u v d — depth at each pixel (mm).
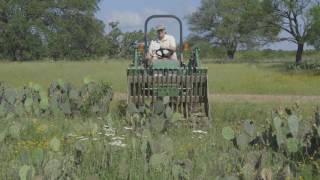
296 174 8211
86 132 11242
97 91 15883
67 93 15898
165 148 9078
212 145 10445
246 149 9836
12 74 44219
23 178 7348
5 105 14648
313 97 25672
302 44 81875
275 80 37750
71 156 8734
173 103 14930
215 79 39000
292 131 9812
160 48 15578
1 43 95625
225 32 121750
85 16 106312
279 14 84000
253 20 86562
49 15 100875
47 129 12305
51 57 100625
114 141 10078
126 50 115625
